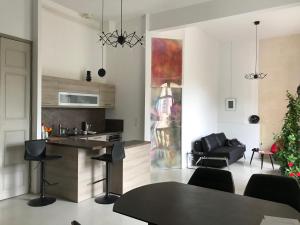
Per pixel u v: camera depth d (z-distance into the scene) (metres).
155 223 1.79
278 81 7.62
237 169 6.54
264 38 7.82
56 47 5.23
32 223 3.31
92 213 3.64
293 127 4.84
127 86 5.92
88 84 5.44
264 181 2.59
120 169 4.33
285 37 7.53
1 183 4.03
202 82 7.39
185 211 1.99
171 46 6.33
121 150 4.07
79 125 5.73
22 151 4.29
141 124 5.74
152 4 4.91
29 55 4.35
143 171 4.77
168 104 6.33
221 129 8.46
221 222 1.80
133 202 2.17
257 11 4.31
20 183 4.30
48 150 4.36
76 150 4.05
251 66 8.03
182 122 6.52
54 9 5.00
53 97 4.77
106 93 5.86
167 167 6.35
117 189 4.36
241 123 8.20
